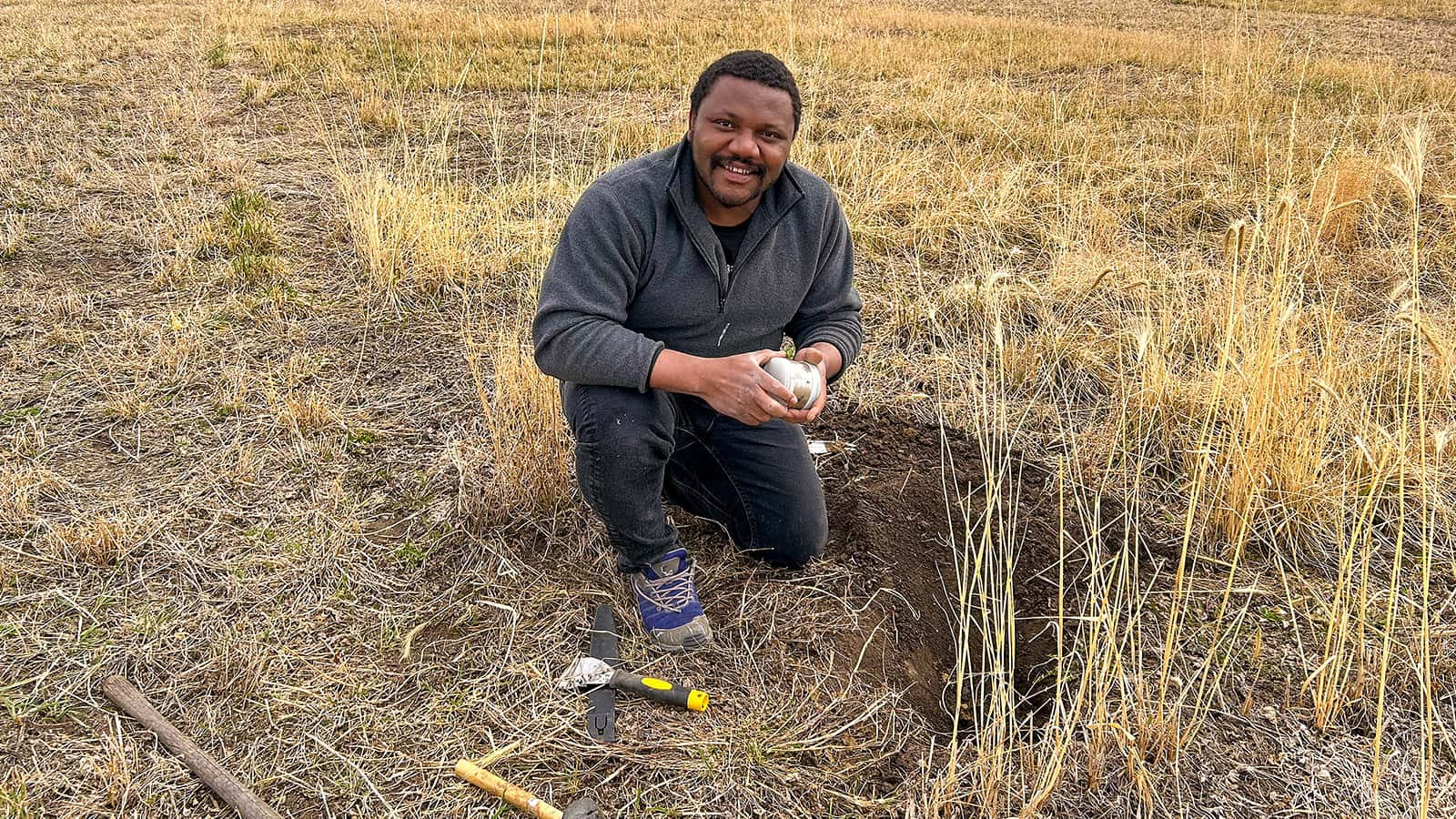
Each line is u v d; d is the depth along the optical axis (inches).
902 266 180.9
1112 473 120.1
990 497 89.2
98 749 82.0
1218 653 94.3
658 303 88.4
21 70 313.3
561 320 83.0
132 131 251.4
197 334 147.9
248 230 181.5
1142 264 172.1
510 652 93.0
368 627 95.7
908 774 82.3
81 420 127.4
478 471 117.2
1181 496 117.1
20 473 114.9
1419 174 79.8
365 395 135.8
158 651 91.7
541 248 177.8
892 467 121.2
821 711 87.8
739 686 90.0
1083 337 150.9
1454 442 116.6
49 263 171.5
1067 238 181.9
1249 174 225.1
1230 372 121.1
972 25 447.8
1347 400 118.6
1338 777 81.7
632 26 417.1
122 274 169.0
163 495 113.4
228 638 93.4
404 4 472.7
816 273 96.6
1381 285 172.1
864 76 327.9
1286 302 131.9
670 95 309.7
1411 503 112.4
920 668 95.7
